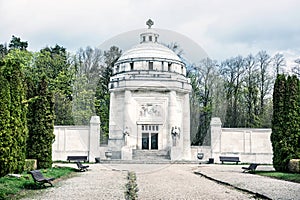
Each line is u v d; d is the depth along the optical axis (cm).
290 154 3272
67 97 7344
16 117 2158
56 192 1981
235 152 5478
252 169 3491
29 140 3209
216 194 1958
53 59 7519
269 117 7319
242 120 7319
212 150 5481
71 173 3241
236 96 7394
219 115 6831
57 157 5475
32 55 7031
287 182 2519
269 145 5488
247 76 7481
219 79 6500
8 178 2295
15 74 2214
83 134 5516
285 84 3425
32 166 2912
